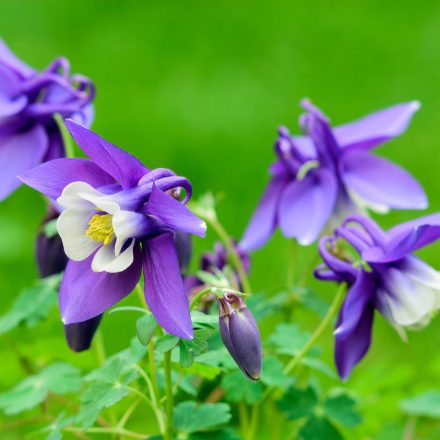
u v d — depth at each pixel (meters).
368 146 0.84
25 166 0.82
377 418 0.90
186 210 0.70
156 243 0.72
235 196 1.47
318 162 0.84
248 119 1.65
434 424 0.91
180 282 0.71
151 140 1.59
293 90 1.75
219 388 0.85
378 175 0.83
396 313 0.76
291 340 0.83
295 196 0.84
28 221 1.37
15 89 0.83
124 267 0.71
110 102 1.68
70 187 0.71
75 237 0.72
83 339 0.76
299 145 0.86
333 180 0.83
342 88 1.76
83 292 0.72
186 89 1.73
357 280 0.76
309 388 0.82
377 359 1.11
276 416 0.85
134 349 0.78
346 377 0.77
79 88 0.83
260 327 1.06
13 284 1.25
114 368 0.77
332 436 0.82
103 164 0.72
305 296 0.85
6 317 0.84
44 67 1.78
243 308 0.73
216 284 0.81
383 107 1.70
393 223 1.38
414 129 1.62
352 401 0.82
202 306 0.82
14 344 0.88
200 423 0.77
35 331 0.90
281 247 1.29
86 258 0.73
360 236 0.77
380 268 0.76
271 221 0.85
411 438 0.91
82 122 0.83
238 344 0.73
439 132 1.60
